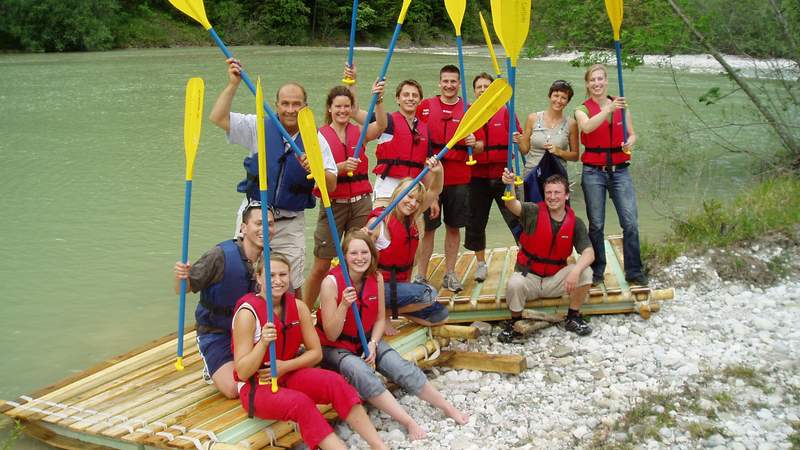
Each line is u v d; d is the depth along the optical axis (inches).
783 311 191.2
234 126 163.0
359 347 155.5
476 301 193.9
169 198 332.2
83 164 395.2
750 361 163.6
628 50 334.3
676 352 169.6
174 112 561.3
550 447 136.5
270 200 167.6
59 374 178.9
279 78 775.7
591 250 182.2
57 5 1179.3
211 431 136.3
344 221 187.0
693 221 246.7
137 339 197.0
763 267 215.8
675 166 340.2
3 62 970.1
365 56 1119.0
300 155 160.2
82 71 848.3
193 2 156.3
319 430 134.7
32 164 394.6
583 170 203.5
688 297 206.1
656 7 323.3
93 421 142.6
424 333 178.4
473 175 205.5
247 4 1481.3
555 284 187.6
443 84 196.2
